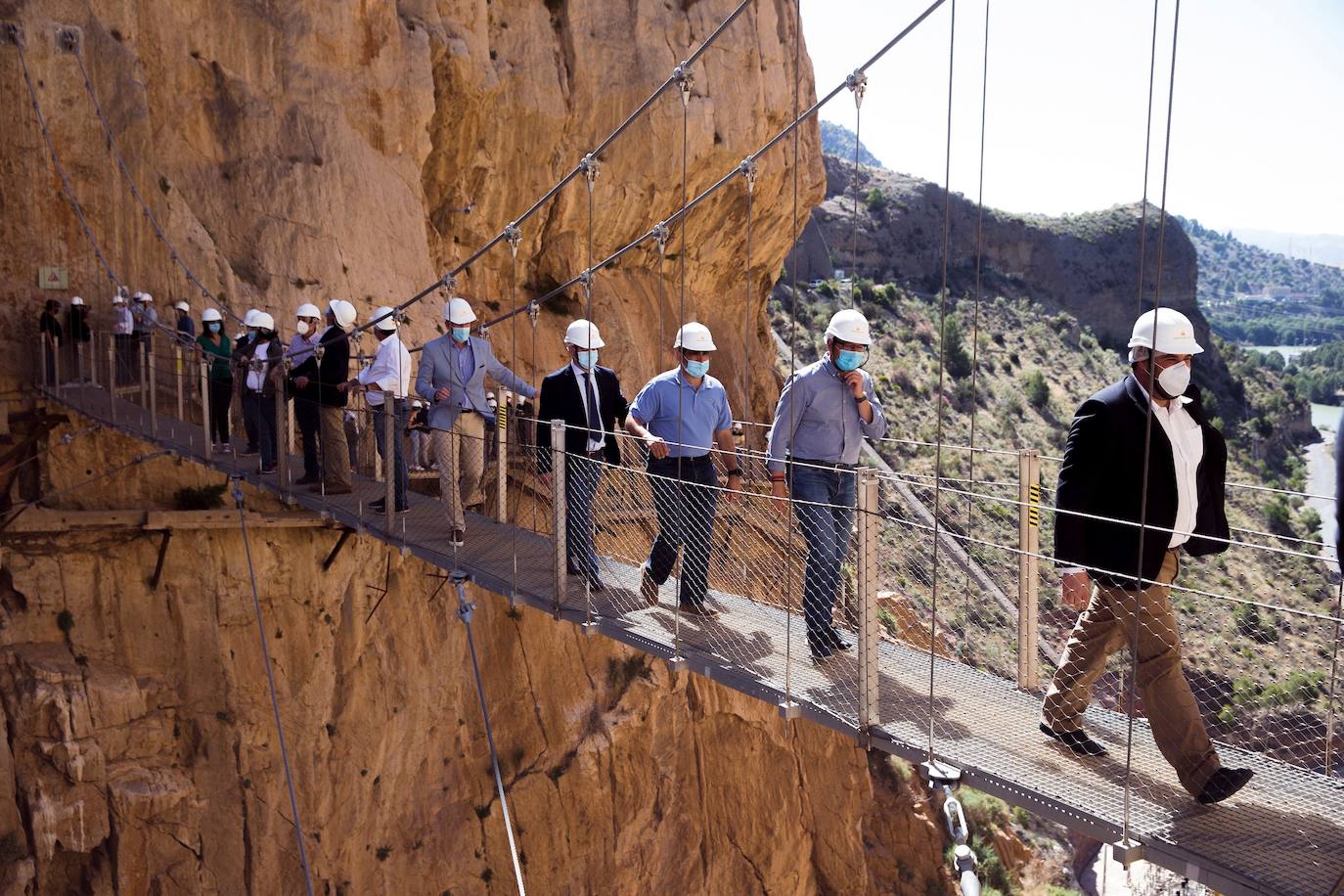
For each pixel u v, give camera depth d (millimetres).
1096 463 4195
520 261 24984
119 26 17516
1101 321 104875
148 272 16828
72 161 16297
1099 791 4082
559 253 25375
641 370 26047
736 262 30609
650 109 25719
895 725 4840
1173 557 4215
